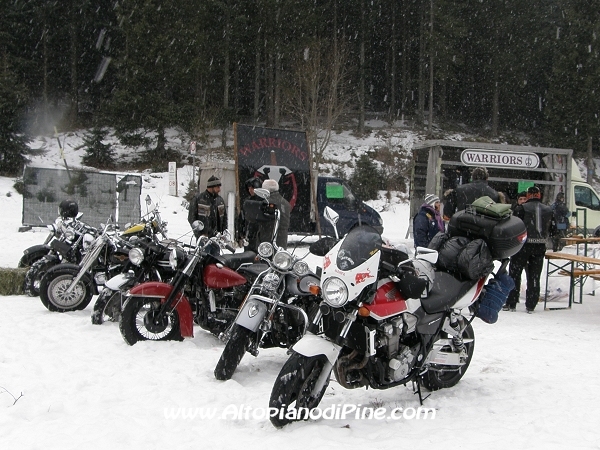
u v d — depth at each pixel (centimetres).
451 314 481
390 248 438
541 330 778
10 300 873
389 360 429
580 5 3962
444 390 509
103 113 3316
